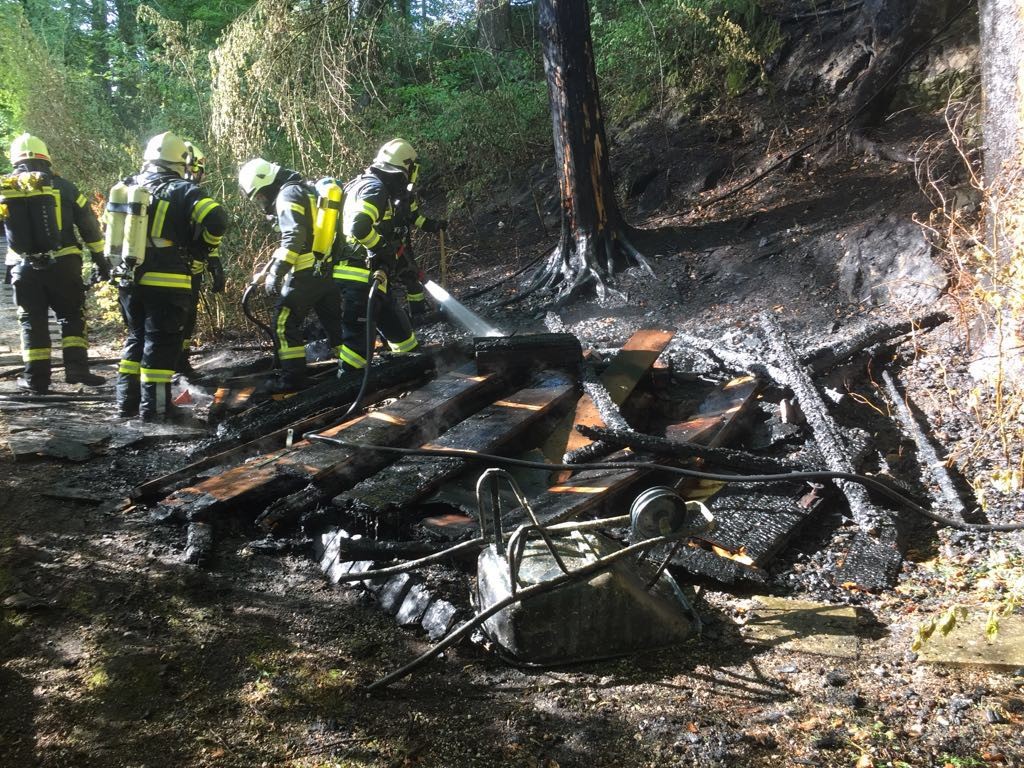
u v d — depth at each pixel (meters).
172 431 5.42
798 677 2.96
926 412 5.15
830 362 5.56
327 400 5.25
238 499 4.09
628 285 7.93
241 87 8.85
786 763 2.54
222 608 3.44
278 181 5.75
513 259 9.60
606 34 11.72
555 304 7.98
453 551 3.35
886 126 8.80
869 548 3.80
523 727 2.74
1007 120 5.04
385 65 11.48
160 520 4.12
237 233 8.50
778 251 7.63
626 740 2.67
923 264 6.54
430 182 12.23
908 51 8.85
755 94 10.36
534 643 3.04
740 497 4.18
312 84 9.09
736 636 3.24
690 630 3.24
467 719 2.79
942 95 8.60
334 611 3.45
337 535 3.83
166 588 3.57
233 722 2.77
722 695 2.89
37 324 6.23
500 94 11.33
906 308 6.39
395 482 4.05
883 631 3.25
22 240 6.03
